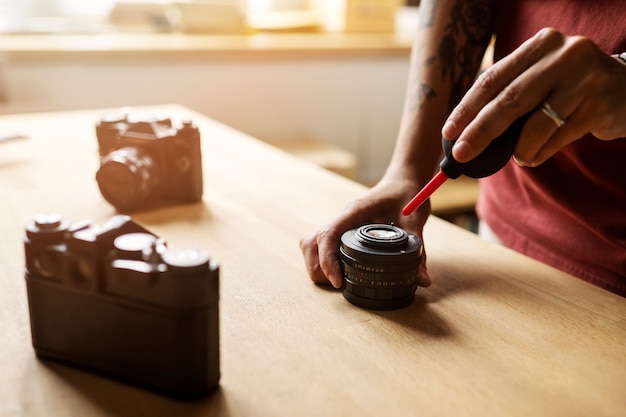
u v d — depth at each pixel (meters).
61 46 2.16
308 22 2.76
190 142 1.04
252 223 0.99
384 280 0.72
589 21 0.91
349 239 0.75
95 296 0.57
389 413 0.55
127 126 1.08
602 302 0.76
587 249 0.97
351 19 2.72
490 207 1.18
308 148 2.59
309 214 1.03
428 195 0.74
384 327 0.69
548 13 0.97
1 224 0.96
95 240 0.56
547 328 0.69
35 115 1.67
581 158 0.94
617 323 0.71
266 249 0.89
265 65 2.66
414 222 0.83
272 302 0.74
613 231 0.93
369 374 0.60
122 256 0.56
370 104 2.94
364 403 0.56
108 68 2.40
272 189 1.15
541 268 0.85
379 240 0.73
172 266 0.54
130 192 1.01
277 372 0.60
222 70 2.59
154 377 0.57
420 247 0.74
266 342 0.65
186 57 2.25
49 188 1.13
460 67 1.00
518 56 0.65
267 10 2.77
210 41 2.42
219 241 0.91
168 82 2.51
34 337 0.62
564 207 0.99
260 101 2.71
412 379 0.59
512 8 1.02
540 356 0.64
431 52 0.99
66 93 2.37
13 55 2.07
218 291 0.56
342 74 2.84
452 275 0.82
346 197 1.11
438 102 0.96
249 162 1.31
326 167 2.39
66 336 0.60
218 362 0.57
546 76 0.62
